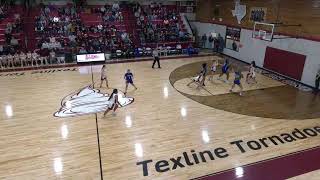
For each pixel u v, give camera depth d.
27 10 20.94
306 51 13.73
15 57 16.92
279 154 7.40
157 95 11.91
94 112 10.03
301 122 9.45
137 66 17.23
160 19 23.42
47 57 17.64
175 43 21.80
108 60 18.88
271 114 10.09
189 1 25.14
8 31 18.81
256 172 6.60
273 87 13.42
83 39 19.53
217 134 8.46
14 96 11.70
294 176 6.46
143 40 21.14
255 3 17.25
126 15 23.02
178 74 15.37
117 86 13.06
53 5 22.20
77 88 12.73
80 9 22.17
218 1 21.41
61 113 9.94
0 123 9.14
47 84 13.35
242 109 10.51
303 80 14.12
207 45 23.34
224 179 6.34
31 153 7.37
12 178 6.35
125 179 6.32
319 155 7.36
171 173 6.55
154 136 8.30
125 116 9.72
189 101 11.25
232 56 20.25
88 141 7.98
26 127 8.87
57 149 7.56
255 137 8.32
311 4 13.22
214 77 14.84
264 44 16.73
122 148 7.61
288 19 14.82
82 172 6.56
